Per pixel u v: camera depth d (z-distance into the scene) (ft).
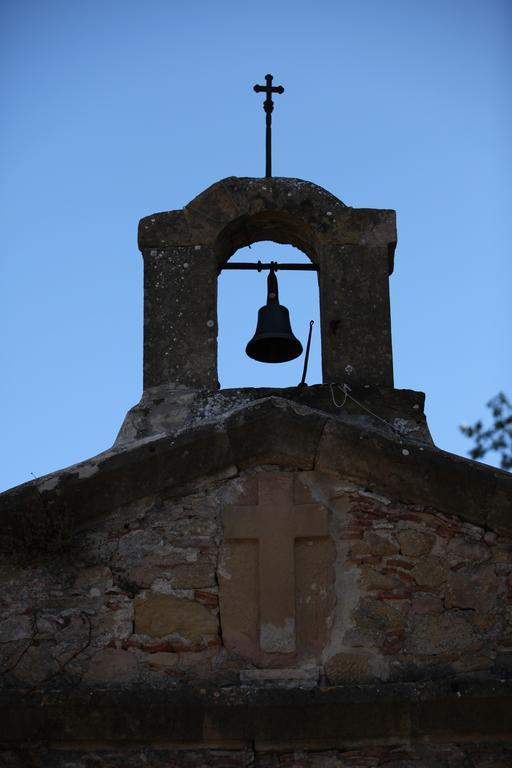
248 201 41.91
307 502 36.11
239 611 35.17
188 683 34.37
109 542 35.76
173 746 33.71
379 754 33.60
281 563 35.47
